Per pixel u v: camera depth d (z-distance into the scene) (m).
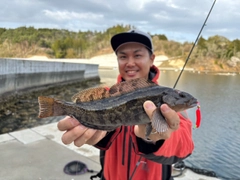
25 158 1.58
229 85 8.52
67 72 9.20
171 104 0.70
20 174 1.38
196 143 2.58
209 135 2.87
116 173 0.81
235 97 5.88
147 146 0.67
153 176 0.76
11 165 1.48
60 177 1.36
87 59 27.28
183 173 1.43
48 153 1.67
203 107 4.62
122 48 0.84
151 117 0.59
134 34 0.80
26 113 4.05
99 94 0.73
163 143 0.65
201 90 7.10
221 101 5.32
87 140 0.66
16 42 28.94
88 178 1.36
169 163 0.72
